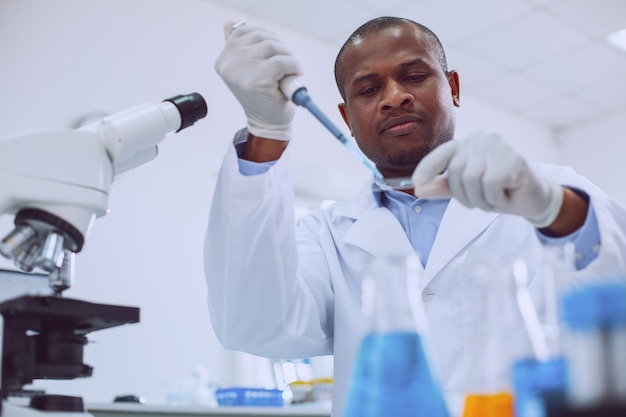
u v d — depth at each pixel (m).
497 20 5.11
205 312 4.56
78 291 4.05
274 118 1.35
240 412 3.21
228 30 1.39
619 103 6.62
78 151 1.13
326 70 5.31
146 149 1.27
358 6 4.85
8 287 2.17
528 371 0.72
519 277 0.80
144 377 4.24
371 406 0.74
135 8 4.52
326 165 5.14
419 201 1.73
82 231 1.13
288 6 4.84
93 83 4.29
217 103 4.76
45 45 4.18
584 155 6.95
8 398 1.07
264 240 1.42
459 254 1.61
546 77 6.02
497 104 6.48
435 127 1.59
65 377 1.09
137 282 4.29
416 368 0.75
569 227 1.16
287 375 4.40
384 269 0.79
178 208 4.52
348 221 1.82
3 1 4.09
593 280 0.78
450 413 0.79
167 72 4.58
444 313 1.54
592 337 0.65
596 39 5.46
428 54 1.62
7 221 3.73
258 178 1.38
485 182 1.07
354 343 1.62
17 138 1.10
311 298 1.65
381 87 1.62
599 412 0.63
